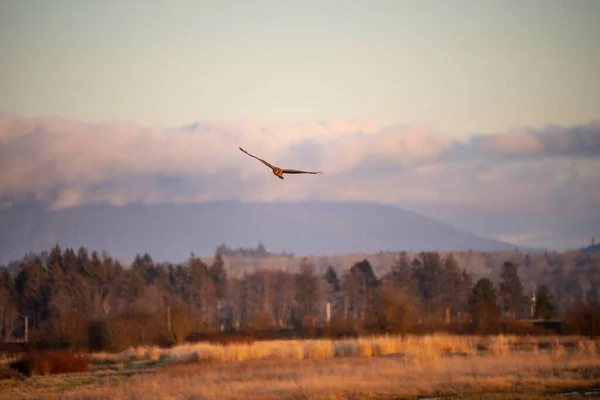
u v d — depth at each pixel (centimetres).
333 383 12700
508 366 14500
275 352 18012
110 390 12988
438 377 13288
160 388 12875
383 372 13875
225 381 13562
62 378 15475
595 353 16612
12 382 15050
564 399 11138
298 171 6275
